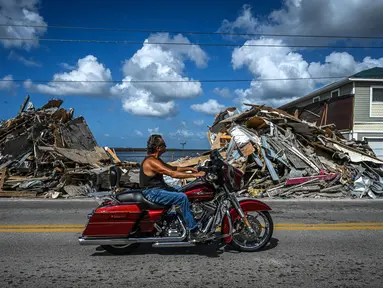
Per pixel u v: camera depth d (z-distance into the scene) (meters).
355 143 16.97
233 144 14.12
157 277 4.20
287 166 13.21
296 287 3.91
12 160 13.63
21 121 15.44
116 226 4.79
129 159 19.53
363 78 21.52
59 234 6.23
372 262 4.73
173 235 4.81
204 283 4.02
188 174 4.83
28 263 4.69
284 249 5.30
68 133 15.50
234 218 5.05
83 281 4.08
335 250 5.26
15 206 9.65
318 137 15.44
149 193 4.82
